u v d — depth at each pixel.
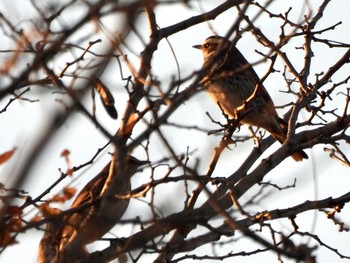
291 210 13.10
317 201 13.40
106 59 7.53
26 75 7.36
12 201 9.39
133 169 10.31
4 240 9.24
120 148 8.98
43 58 7.50
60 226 10.61
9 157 8.59
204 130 9.41
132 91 10.84
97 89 10.30
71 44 8.71
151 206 9.14
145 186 10.08
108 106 10.26
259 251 11.89
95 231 10.03
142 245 10.12
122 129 10.35
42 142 6.19
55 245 11.14
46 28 8.64
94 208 10.98
